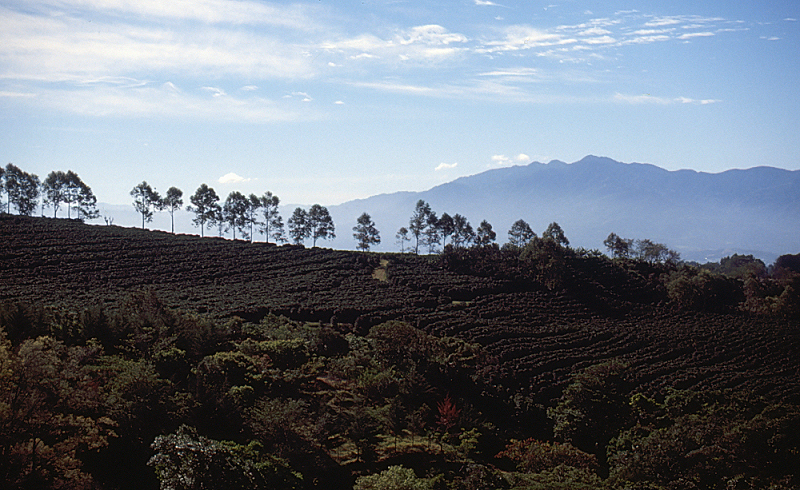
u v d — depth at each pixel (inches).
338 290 4318.4
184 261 4687.5
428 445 1670.8
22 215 5836.6
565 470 1491.1
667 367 3289.9
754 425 1562.5
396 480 1178.6
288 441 1413.6
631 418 2133.4
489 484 1343.5
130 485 1156.5
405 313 3794.3
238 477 947.3
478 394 2330.2
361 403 1911.9
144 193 6574.8
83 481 1064.8
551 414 2300.7
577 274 5526.6
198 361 1930.4
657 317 4731.8
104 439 1167.6
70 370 1258.0
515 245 6855.3
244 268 4729.3
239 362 1847.9
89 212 6702.8
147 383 1321.4
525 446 1750.7
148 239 5364.2
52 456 1034.1
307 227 6599.4
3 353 1051.3
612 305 4852.4
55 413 1118.4
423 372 2319.1
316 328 3004.4
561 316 4416.8
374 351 2549.2
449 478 1453.0
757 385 3048.7
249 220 6712.6
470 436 1801.2
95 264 4148.6
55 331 1841.8
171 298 3435.0
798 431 1523.1
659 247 7101.4
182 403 1357.0
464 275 5300.2
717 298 5398.6
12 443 994.1
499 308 4311.0
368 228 6771.7
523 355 3228.3
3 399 1036.5
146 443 1237.1
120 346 1836.9
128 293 3383.4
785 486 1344.7
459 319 3777.1
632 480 1451.8
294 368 2096.5
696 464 1456.7
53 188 6466.5
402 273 5108.3
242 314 3196.4
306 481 1341.0
